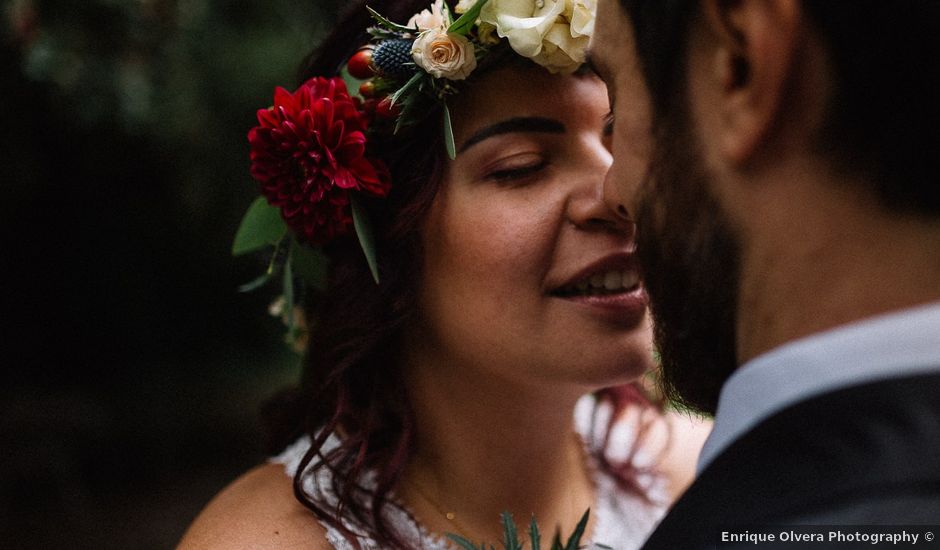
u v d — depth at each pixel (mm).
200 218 6098
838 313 644
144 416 6586
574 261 1140
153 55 3762
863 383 599
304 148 1174
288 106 1195
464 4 1138
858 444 608
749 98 654
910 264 618
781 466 642
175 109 4133
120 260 6918
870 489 595
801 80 633
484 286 1160
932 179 605
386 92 1183
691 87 706
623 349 1170
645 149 769
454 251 1173
